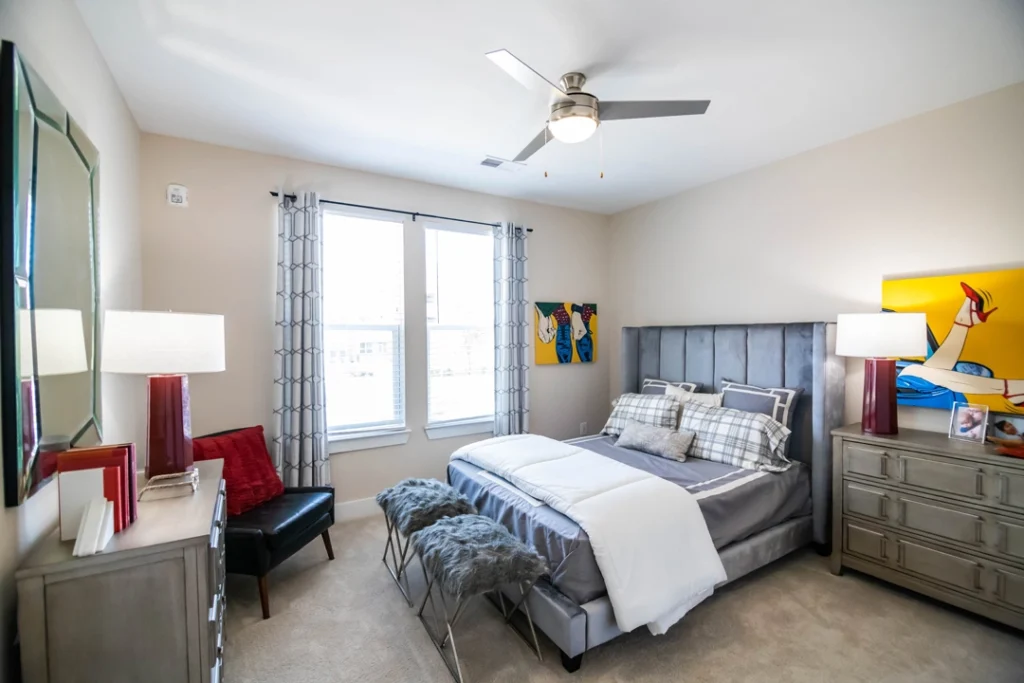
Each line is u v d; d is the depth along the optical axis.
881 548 2.35
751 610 2.20
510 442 2.99
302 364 3.09
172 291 2.79
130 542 1.17
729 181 3.61
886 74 2.17
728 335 3.45
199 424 2.89
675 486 2.22
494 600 2.30
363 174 3.44
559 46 1.93
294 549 2.35
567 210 4.55
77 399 1.49
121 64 2.04
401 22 1.77
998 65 2.10
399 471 3.60
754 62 2.07
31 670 1.07
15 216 1.09
